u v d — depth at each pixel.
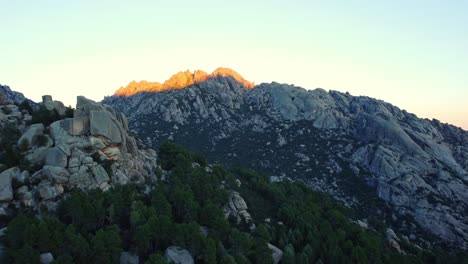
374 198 196.38
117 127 102.12
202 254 84.50
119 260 76.62
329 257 104.25
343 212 146.88
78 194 83.62
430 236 172.38
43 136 94.31
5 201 81.88
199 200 106.38
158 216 89.69
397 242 143.88
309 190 158.50
